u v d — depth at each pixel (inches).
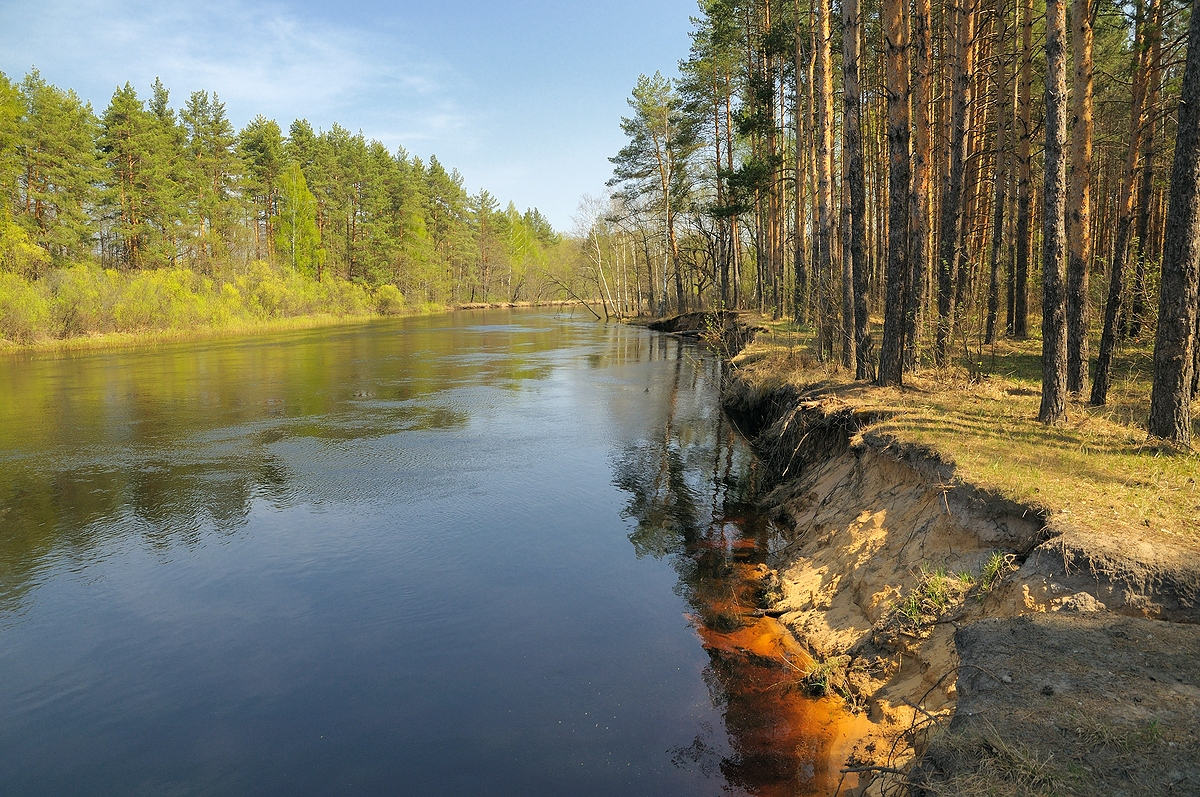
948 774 121.8
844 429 386.3
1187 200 275.9
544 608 272.4
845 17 477.7
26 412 690.8
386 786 172.1
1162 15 463.8
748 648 240.7
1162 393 287.4
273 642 246.8
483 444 556.4
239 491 430.0
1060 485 233.1
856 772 160.7
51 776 178.4
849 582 262.8
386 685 218.8
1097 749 119.1
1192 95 270.7
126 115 1921.8
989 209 866.1
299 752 186.2
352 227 2977.4
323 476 462.6
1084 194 427.2
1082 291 426.6
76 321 1525.6
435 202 3526.1
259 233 2625.5
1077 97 434.0
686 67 1475.1
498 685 218.1
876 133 1034.7
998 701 137.2
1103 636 157.1
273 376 964.0
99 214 1908.2
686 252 2048.5
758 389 616.1
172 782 175.8
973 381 453.1
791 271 1482.5
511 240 4298.7
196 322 1791.3
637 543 342.6
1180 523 199.0
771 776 173.3
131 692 216.4
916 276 498.0
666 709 204.1
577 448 543.2
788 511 378.6
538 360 1175.6
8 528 365.7
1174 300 282.7
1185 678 138.0
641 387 863.7
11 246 1534.2
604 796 167.0
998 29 676.1
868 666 211.3
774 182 1206.3
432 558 323.9
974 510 233.5
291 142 2768.2
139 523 373.1
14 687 220.1
